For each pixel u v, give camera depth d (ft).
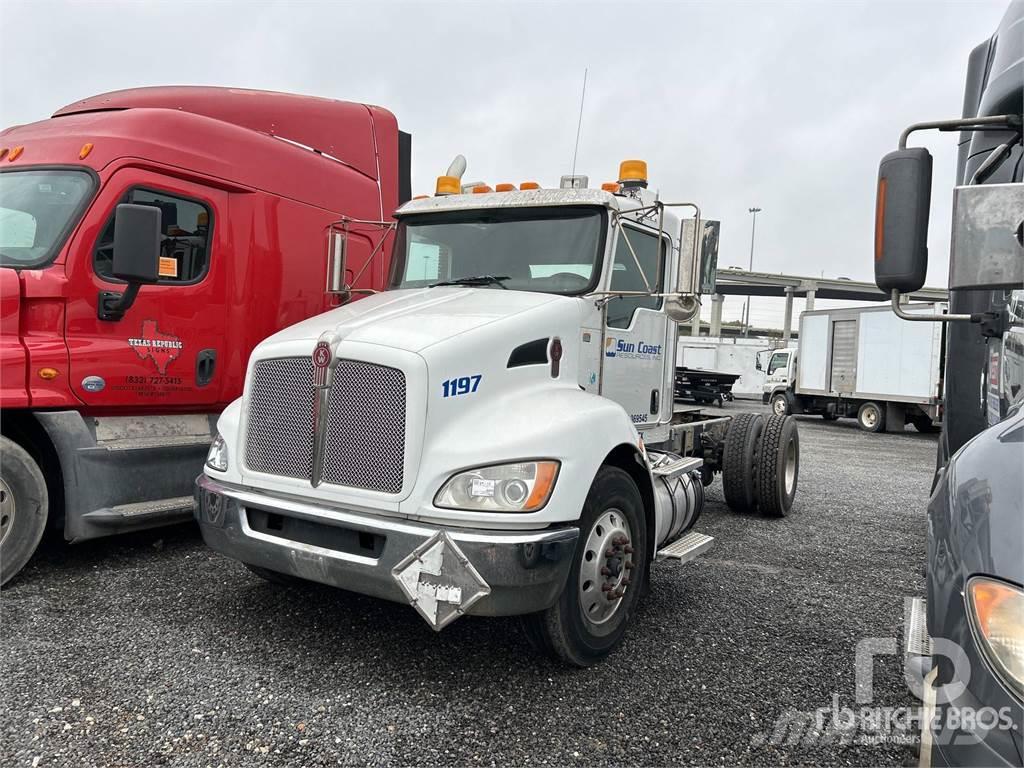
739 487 23.06
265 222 18.65
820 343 68.49
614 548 11.84
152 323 16.28
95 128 16.12
